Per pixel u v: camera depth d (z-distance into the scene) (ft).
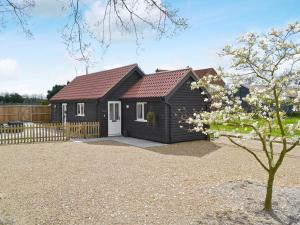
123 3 20.92
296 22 24.18
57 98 96.12
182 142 65.21
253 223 23.48
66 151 55.01
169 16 21.17
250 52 25.63
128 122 73.72
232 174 38.32
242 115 25.85
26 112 111.55
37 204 27.14
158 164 44.06
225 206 26.81
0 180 35.24
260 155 51.55
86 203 27.40
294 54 24.34
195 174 38.17
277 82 23.91
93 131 72.74
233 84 27.55
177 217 24.43
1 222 22.88
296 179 36.11
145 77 76.23
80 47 21.39
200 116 28.78
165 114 62.75
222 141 66.74
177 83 62.85
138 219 23.99
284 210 25.95
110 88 72.54
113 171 39.52
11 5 19.61
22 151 55.16
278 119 24.71
